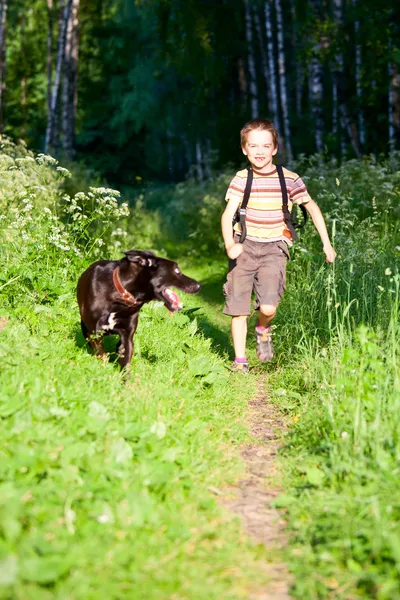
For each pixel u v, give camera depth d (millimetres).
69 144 25609
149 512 3195
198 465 3979
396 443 3828
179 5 23375
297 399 5559
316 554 3029
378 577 2770
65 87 25516
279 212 6219
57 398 4277
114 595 2611
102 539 2988
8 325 6164
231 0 25328
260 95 29188
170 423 4352
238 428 4832
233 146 26453
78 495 3215
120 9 33406
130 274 5336
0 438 3605
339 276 7090
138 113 32812
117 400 4559
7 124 40812
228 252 6004
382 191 10594
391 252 7609
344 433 3977
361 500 3299
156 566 2863
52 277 7496
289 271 8336
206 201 15898
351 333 5738
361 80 19422
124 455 3611
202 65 23703
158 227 16609
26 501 3096
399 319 6121
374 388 4523
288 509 3580
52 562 2660
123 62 34781
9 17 38281
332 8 21031
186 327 7590
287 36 28641
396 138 18625
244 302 6312
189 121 30047
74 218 8422
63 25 25891
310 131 25766
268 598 2799
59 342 5906
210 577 2893
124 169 36281
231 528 3354
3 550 2725
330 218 9148
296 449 4387
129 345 5496
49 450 3490
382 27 18469
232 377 6164
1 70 29656
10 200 8219
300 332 6812
